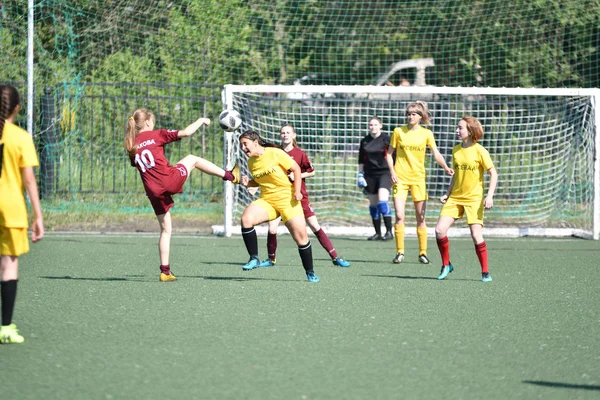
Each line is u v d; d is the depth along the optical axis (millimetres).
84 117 53875
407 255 35969
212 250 36625
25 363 16438
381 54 64062
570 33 58875
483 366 16531
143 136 26703
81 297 23969
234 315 21391
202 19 56750
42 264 31266
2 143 17906
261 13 59781
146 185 26781
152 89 55344
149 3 53906
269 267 31359
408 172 33188
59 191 49719
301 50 62188
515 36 60406
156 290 25344
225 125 30281
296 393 14594
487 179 49312
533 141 50438
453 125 52500
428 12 62844
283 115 51438
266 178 27109
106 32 53219
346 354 17344
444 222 28547
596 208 42625
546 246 39625
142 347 17781
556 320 21266
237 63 58844
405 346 18141
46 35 50812
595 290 26375
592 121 42625
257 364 16469
